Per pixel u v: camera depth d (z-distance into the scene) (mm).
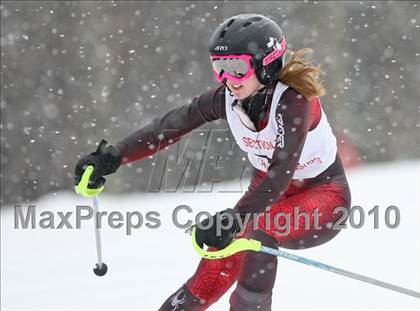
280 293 17391
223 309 16250
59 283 19469
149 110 44812
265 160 12203
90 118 43594
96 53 44062
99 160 12211
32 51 43438
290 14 46406
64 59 43688
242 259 11695
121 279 19594
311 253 21219
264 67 11109
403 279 17844
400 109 47438
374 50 47562
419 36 48094
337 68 46562
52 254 23516
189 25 45625
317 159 12250
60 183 43000
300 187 12578
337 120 46281
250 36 10992
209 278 11922
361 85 47156
